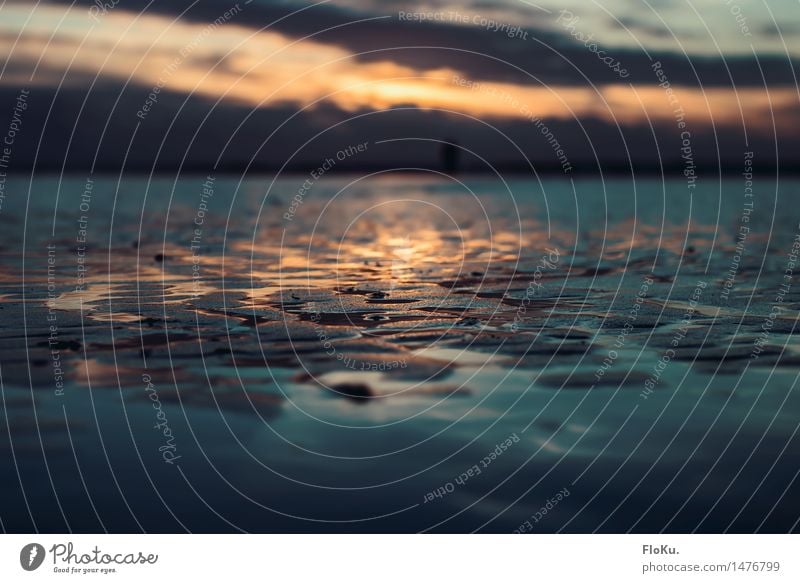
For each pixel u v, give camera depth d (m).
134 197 24.38
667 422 3.76
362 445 3.49
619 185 31.62
